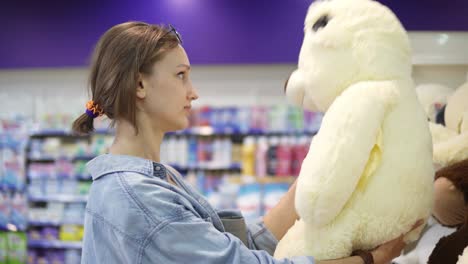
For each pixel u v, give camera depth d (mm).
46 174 5422
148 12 5168
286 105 5004
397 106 1197
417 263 1961
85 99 5445
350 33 1230
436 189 1490
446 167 1538
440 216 1529
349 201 1198
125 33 1252
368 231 1188
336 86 1243
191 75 5426
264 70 5316
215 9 5078
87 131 1309
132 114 1228
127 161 1224
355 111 1135
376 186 1177
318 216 1160
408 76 1249
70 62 5348
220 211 1543
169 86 1259
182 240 1120
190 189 1402
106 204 1170
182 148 5152
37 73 5727
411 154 1179
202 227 1146
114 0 5223
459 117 1824
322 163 1132
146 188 1156
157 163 1252
